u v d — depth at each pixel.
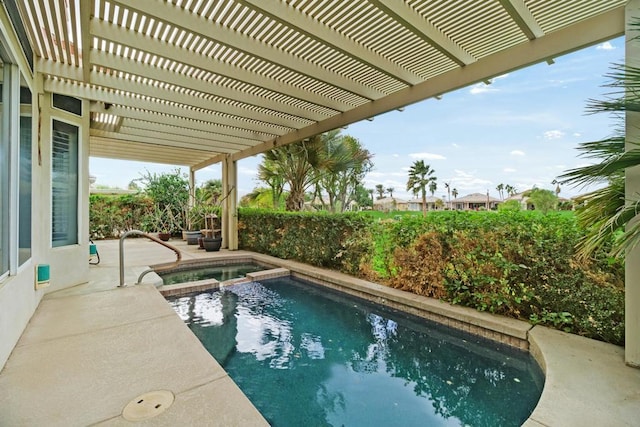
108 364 2.31
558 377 2.28
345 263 5.78
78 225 4.63
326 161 8.63
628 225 2.39
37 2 2.68
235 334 3.72
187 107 5.43
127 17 3.04
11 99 2.59
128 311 3.43
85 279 4.72
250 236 8.80
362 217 5.52
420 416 2.29
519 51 3.23
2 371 2.20
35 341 2.67
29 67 3.17
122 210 11.80
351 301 4.93
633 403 1.97
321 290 5.50
